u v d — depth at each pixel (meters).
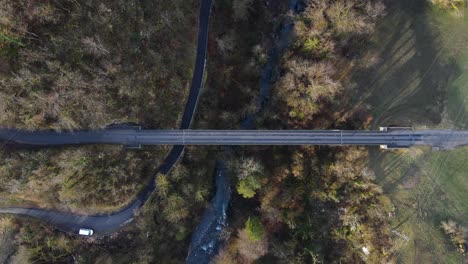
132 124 71.94
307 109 72.94
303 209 75.81
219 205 81.00
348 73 75.75
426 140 75.38
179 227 73.50
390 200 74.81
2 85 57.66
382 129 75.12
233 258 76.56
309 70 69.25
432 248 73.50
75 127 67.19
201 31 73.94
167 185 71.44
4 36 54.72
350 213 75.00
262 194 74.81
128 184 69.88
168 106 72.38
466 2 75.38
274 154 76.62
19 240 66.12
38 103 60.94
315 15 67.50
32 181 63.28
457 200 74.25
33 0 54.66
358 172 75.12
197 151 75.50
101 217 69.94
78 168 65.81
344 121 75.88
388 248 73.75
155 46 68.25
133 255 69.62
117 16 62.78
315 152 76.50
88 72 61.44
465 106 75.25
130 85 66.12
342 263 75.69
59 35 58.47
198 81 74.38
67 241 68.06
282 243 74.81
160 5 67.44
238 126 77.81
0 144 64.44
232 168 75.38
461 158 74.94
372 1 69.94
